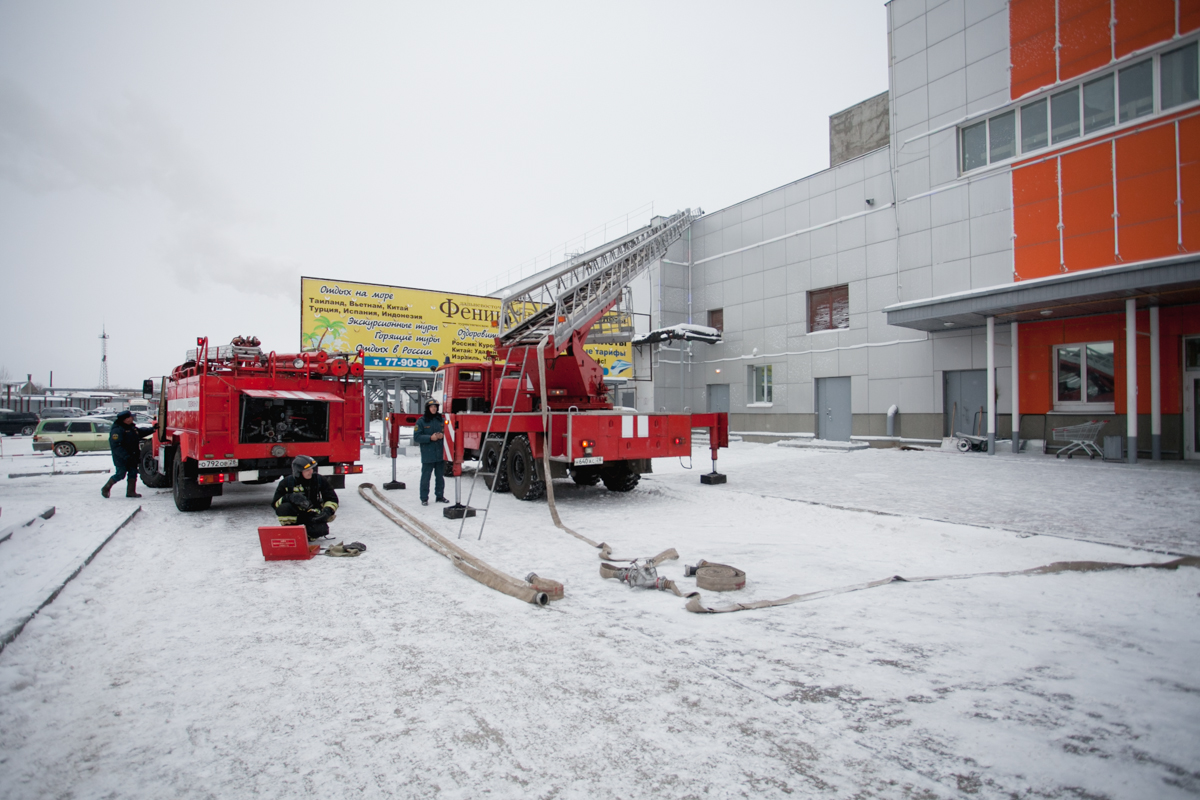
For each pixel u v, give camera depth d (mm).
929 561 5820
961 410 16906
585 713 2971
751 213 22922
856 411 19281
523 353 11203
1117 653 3549
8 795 2311
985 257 15031
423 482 9711
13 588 4809
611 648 3791
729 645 3803
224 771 2498
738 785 2361
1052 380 15102
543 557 6176
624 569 5262
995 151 15039
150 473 12055
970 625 4047
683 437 9773
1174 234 11555
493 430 10227
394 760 2574
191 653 3766
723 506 9125
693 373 25422
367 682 3342
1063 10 13492
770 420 22188
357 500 10586
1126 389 13773
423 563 6039
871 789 2312
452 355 20766
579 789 2357
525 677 3387
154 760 2580
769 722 2850
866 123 24844
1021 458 13938
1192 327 12945
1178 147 11531
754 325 22797
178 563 6051
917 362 17688
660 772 2461
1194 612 4195
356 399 9688
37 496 11172
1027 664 3424
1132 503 7965
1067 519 6992
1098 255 12711
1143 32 12203
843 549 6383
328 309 18938
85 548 6270
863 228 19047
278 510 6727
